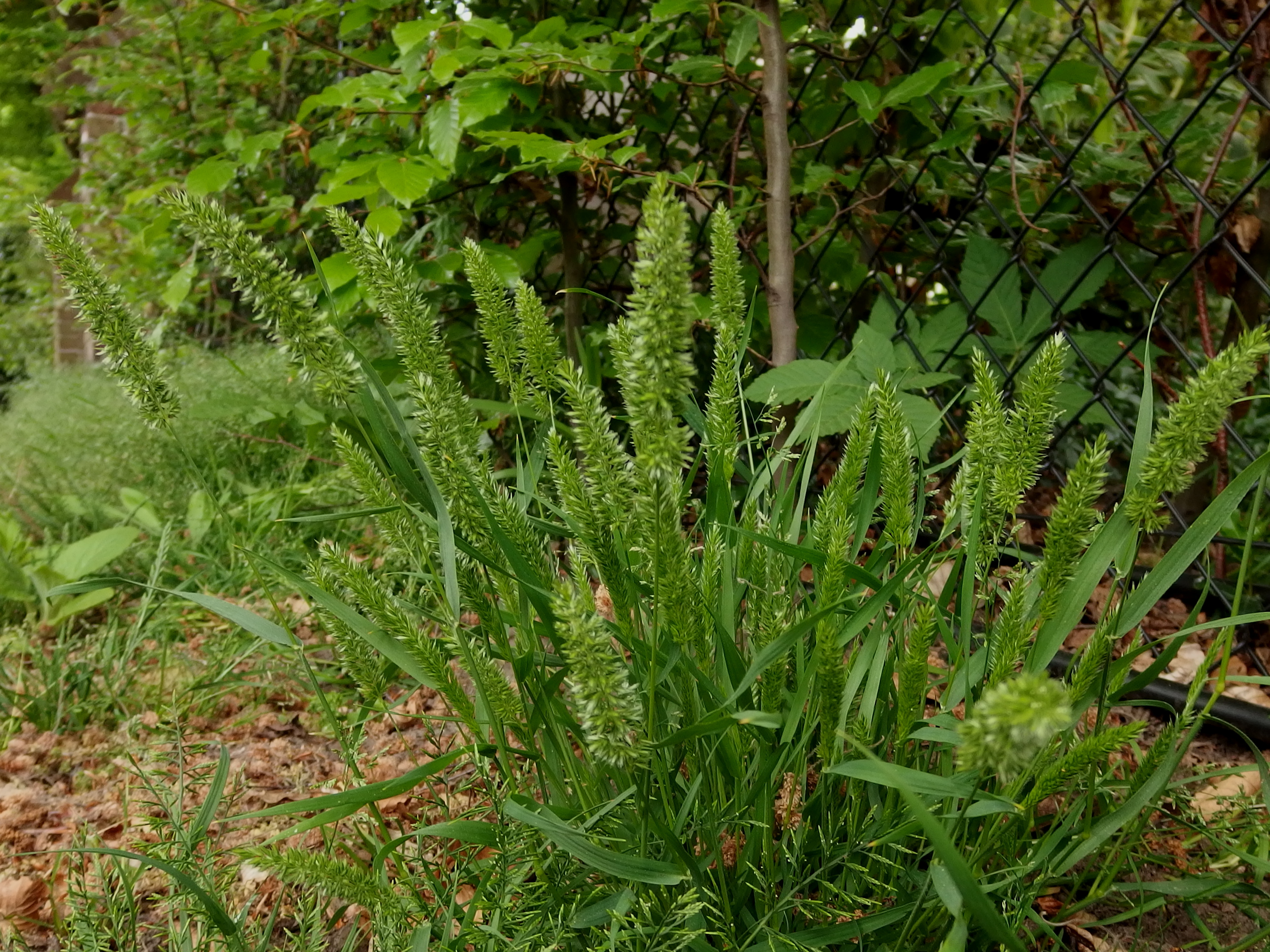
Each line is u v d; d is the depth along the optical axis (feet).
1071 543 1.15
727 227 1.41
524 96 2.74
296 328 1.16
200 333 6.48
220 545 3.36
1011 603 1.18
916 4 3.11
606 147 2.91
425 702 2.37
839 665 1.16
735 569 1.42
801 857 1.30
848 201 3.02
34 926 1.70
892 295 2.91
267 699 2.50
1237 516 2.89
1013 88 2.55
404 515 1.33
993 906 0.81
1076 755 1.13
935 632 1.26
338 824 1.85
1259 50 2.47
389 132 3.29
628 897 1.15
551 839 1.09
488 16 3.43
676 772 1.34
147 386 1.29
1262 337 1.03
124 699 2.49
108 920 1.56
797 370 2.32
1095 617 2.71
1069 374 3.65
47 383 7.09
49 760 2.27
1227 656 1.14
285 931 1.48
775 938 1.20
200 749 1.67
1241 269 2.70
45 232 1.22
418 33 2.60
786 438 2.69
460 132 2.59
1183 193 2.85
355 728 1.62
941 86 2.63
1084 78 2.56
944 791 1.00
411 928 1.34
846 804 1.35
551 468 1.86
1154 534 3.02
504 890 1.26
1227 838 1.56
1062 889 1.60
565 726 1.29
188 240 5.30
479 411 3.20
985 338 2.63
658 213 0.94
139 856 1.16
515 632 1.83
